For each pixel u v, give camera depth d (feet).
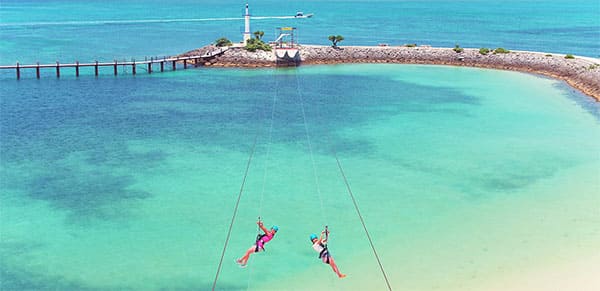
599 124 191.93
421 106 217.15
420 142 171.94
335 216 120.78
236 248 107.65
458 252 105.09
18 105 217.97
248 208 124.98
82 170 146.61
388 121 195.93
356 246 107.76
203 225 116.98
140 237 111.65
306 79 273.75
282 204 127.24
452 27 574.97
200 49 332.39
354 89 249.55
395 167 150.30
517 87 252.83
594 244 107.55
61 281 96.22
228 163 153.07
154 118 199.21
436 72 292.40
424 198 129.90
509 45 424.87
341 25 588.09
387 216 120.78
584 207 124.57
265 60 310.45
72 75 287.07
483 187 136.36
